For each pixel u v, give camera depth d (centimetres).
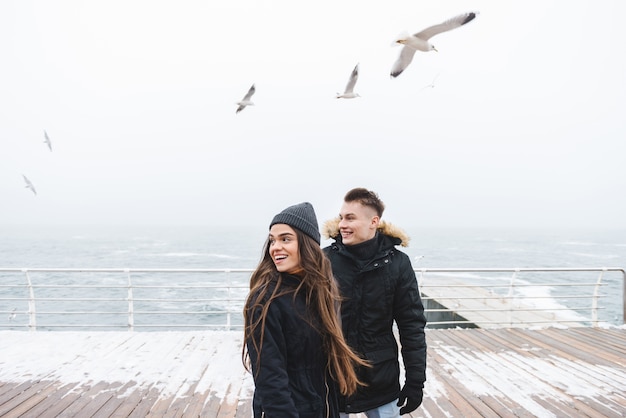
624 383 424
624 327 649
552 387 412
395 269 200
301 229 147
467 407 366
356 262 201
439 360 494
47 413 348
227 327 604
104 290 2252
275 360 133
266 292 140
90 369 451
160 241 9688
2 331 582
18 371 444
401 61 352
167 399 378
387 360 201
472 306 1081
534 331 632
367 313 199
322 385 146
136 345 534
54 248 6862
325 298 145
